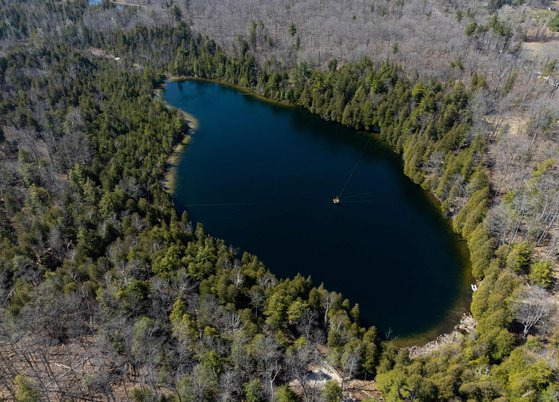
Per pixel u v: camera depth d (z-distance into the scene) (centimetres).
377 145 16900
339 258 11419
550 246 10294
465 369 6925
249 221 12850
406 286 10544
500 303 8456
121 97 18125
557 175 11494
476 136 13175
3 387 6888
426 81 17262
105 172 12788
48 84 18538
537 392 6488
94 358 7344
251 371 7150
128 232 10100
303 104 19600
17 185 12600
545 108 13862
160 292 8300
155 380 6744
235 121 18800
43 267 9375
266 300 8638
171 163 15750
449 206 12669
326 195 14025
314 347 8181
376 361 7675
